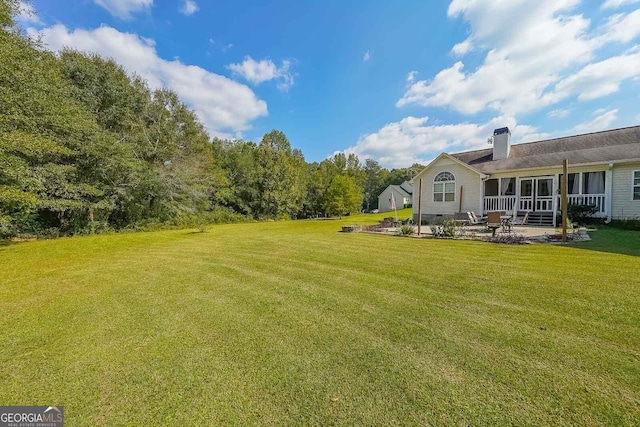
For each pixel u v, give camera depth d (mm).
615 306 3322
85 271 6078
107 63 16734
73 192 13195
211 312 3582
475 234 10055
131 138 17188
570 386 1960
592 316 3080
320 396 1938
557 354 2365
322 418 1738
